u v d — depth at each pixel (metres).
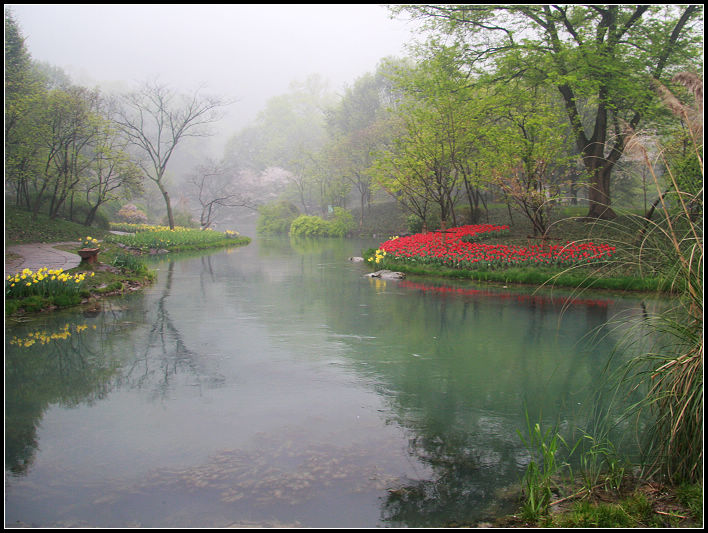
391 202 44.03
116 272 13.18
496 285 12.62
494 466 3.47
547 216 14.83
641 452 3.62
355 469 3.42
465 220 25.98
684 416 3.13
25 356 6.20
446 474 3.36
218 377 5.43
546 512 2.84
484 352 6.45
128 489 3.16
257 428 4.10
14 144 22.17
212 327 7.94
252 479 3.29
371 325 8.09
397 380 5.34
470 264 14.31
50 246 18.73
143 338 7.19
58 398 4.78
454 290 11.96
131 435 3.96
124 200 46.06
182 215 44.25
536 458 3.59
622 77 15.85
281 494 3.10
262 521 2.80
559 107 18.59
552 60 16.44
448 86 18.47
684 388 3.12
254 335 7.40
